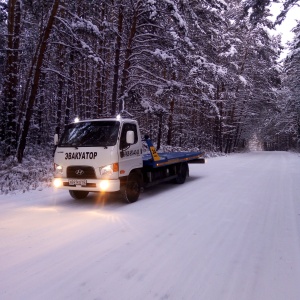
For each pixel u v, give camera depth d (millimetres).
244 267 4059
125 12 16281
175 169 10883
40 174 12008
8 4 13680
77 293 3389
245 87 35844
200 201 8156
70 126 8047
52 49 18906
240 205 7672
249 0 9758
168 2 13961
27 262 4227
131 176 8023
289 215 6703
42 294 3371
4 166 12086
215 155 30234
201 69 18500
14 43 13648
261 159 25797
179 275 3820
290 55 22547
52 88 24094
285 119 48312
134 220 6344
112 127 7570
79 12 18203
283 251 4621
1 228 5824
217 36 24688
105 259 4316
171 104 24500
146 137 8852
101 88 20078
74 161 7430
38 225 6016
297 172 14992
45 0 12719
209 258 4352
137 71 17875
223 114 38656
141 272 3900
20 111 15031
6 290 3467
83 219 6449
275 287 3537
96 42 20625
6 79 13805
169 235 5363
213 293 3398
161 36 16188
